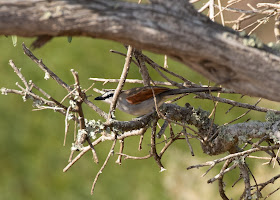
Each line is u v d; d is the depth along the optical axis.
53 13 4.84
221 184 9.62
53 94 18.61
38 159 18.12
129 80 9.51
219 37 5.07
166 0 4.99
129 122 8.52
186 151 16.41
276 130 8.42
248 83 5.28
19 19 4.84
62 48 19.56
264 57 5.14
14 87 19.09
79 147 7.61
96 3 4.89
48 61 19.34
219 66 5.21
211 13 8.27
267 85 5.23
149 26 4.94
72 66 19.17
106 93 10.23
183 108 9.20
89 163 17.69
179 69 18.09
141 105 9.58
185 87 9.29
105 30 4.93
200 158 16.22
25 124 18.69
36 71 19.31
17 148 18.33
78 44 19.75
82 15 4.87
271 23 13.43
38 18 4.85
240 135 8.62
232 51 5.10
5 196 17.59
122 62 19.23
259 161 15.16
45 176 17.81
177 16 4.99
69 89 8.21
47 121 18.78
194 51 5.08
